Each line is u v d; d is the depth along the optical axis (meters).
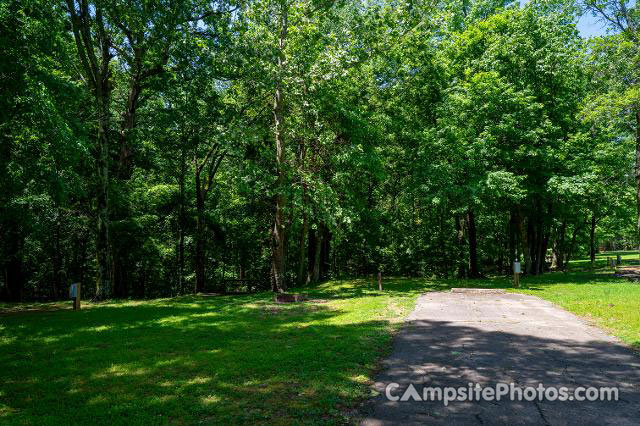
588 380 5.71
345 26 18.50
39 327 10.82
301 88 16.75
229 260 31.69
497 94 20.16
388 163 24.14
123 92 22.36
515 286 17.33
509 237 32.06
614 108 17.88
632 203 28.89
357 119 17.22
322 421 4.42
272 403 4.96
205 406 4.91
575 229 34.94
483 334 8.59
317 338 8.68
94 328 10.62
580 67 20.78
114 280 22.55
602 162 22.11
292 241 31.02
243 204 24.88
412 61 20.16
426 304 13.06
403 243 31.45
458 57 24.11
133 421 4.52
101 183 17.81
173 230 26.86
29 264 27.27
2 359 7.58
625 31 19.12
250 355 7.28
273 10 17.08
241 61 16.52
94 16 18.22
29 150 14.02
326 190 16.81
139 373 6.43
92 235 23.95
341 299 15.85
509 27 22.41
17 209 16.66
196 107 17.72
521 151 19.58
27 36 11.78
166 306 15.16
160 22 15.73
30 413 4.91
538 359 6.73
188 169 26.23
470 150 19.39
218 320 11.66
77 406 5.11
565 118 21.97
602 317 10.16
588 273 24.81
